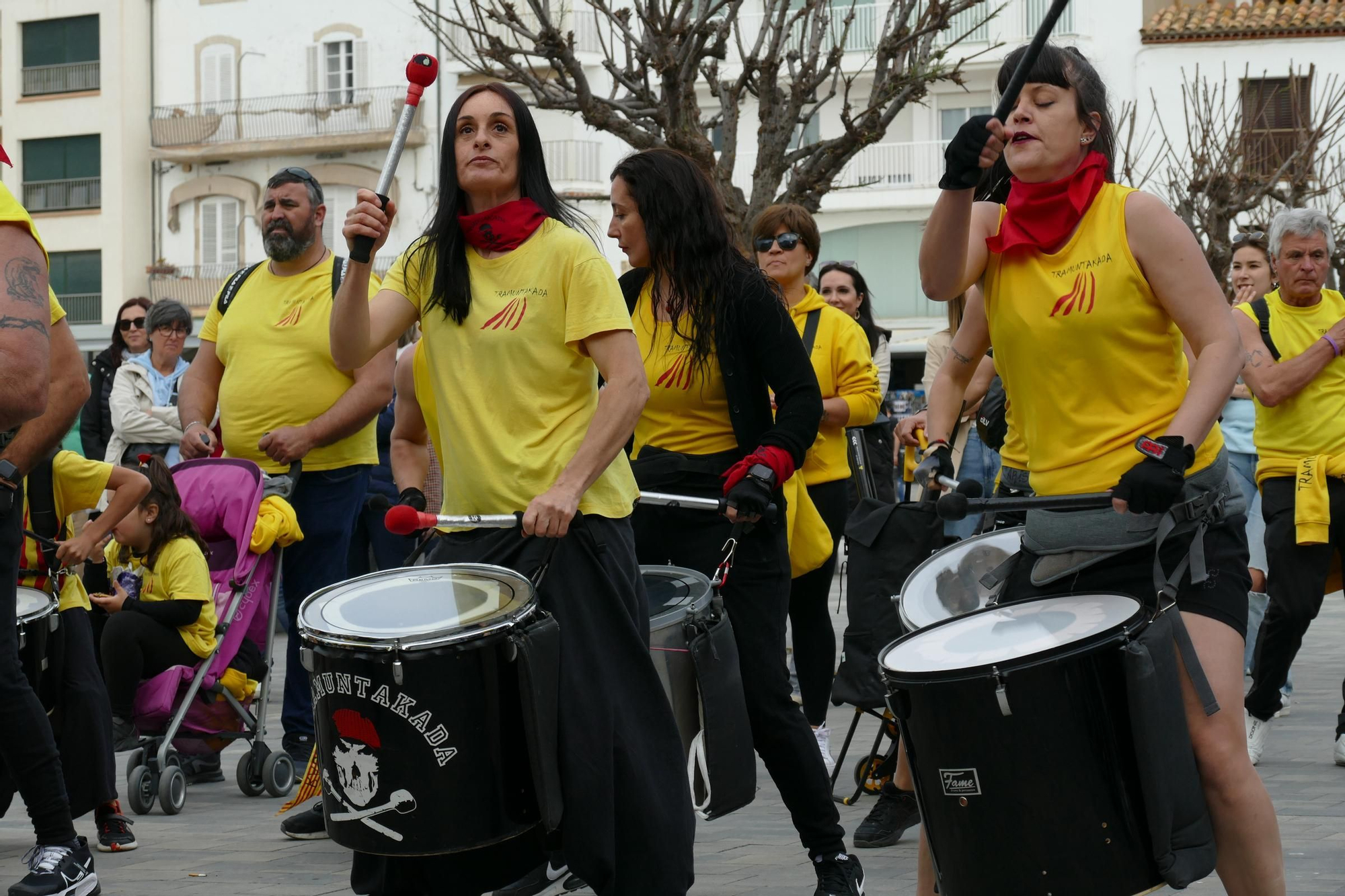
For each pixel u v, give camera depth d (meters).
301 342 6.83
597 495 3.80
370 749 3.35
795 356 4.59
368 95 36.59
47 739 4.71
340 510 6.89
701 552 4.62
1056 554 3.59
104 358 11.02
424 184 35.97
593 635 3.66
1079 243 3.50
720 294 4.63
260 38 38.19
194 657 6.54
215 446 7.05
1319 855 4.98
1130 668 3.06
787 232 6.89
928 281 3.58
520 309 3.78
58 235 39.97
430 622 3.38
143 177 39.62
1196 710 3.38
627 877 3.62
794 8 22.27
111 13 39.31
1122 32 31.95
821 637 6.19
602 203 34.12
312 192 6.91
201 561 6.56
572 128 34.06
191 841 5.70
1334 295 7.05
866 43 32.69
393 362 6.87
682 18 12.95
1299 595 6.61
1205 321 3.37
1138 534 3.47
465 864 3.74
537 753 3.40
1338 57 30.88
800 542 5.53
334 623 3.41
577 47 32.50
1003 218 3.60
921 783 3.22
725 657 4.17
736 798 4.15
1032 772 3.05
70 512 5.48
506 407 3.79
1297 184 23.53
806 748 4.56
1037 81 3.49
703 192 4.69
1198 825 3.24
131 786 6.23
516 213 3.81
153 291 39.31
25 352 4.03
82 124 39.66
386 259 36.00
